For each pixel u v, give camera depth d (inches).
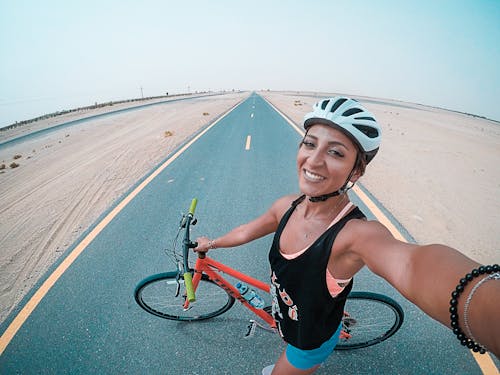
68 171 287.0
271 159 286.0
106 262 128.0
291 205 50.6
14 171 326.6
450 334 86.4
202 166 270.8
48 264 128.5
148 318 97.3
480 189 196.4
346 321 79.4
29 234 157.6
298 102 1178.6
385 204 168.2
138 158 313.1
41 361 83.2
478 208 165.2
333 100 39.0
